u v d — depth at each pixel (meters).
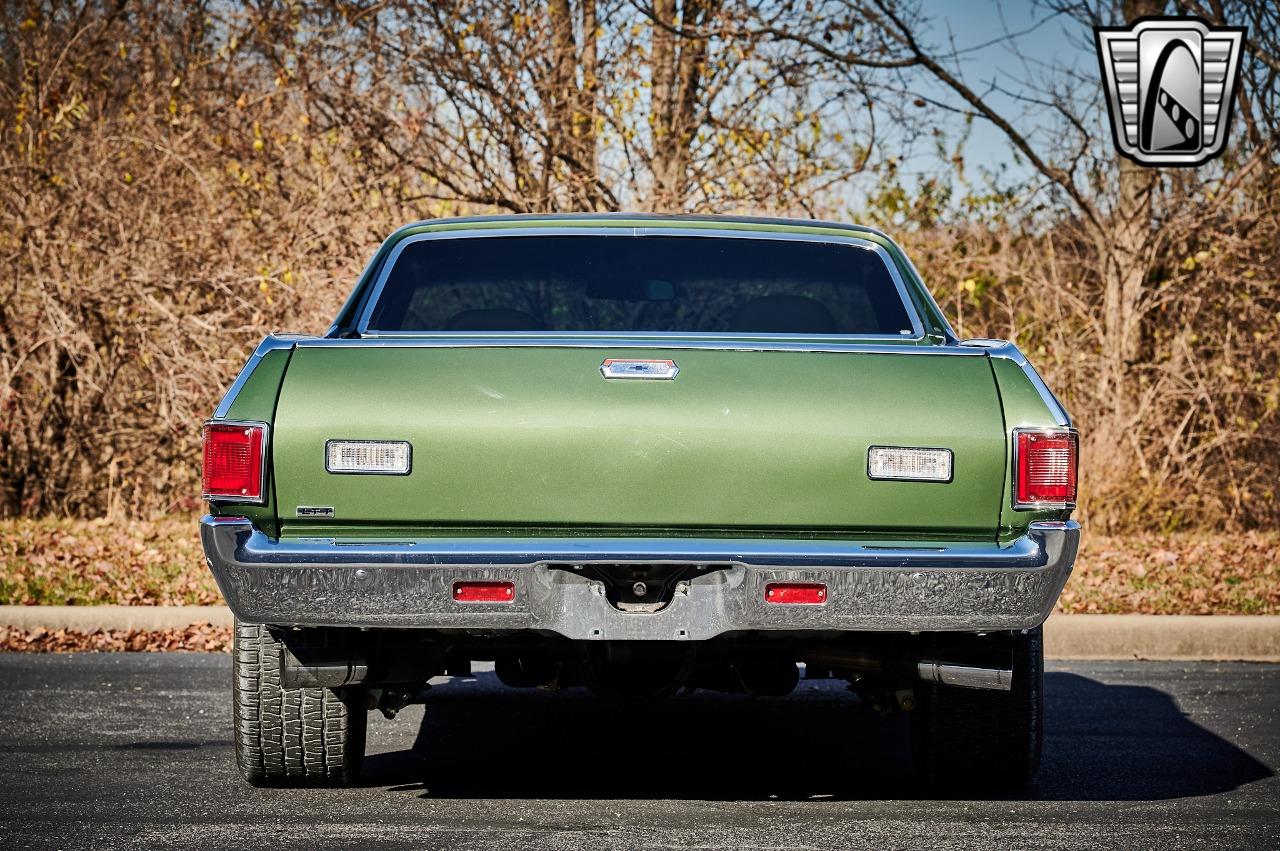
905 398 6.75
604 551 6.54
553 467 6.66
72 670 12.12
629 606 6.66
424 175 22.25
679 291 8.76
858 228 8.84
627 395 6.71
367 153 21.48
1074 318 22.52
